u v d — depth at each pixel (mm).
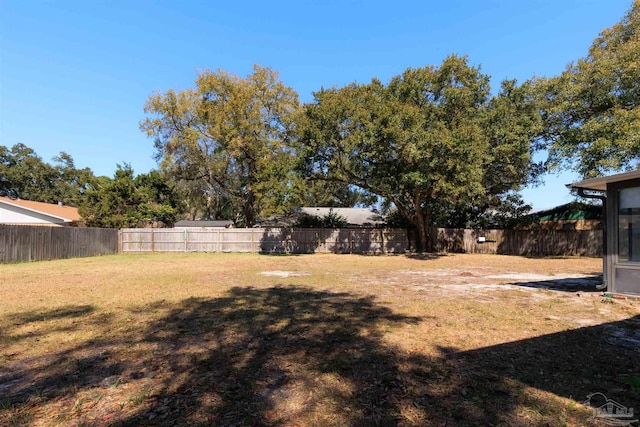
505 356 3850
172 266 14359
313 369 3529
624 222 7141
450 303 6688
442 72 18906
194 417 2633
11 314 5820
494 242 24000
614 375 3348
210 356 3912
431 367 3551
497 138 17906
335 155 19844
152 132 27516
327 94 19562
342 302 6844
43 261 16547
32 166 42594
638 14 15836
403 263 16266
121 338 4551
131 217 25906
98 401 2895
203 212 44531
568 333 4707
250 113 24984
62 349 4145
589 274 11812
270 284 9266
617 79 15047
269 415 2662
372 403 2836
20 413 2693
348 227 28156
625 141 13422
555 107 16812
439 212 25828
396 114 17344
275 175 20625
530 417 2605
